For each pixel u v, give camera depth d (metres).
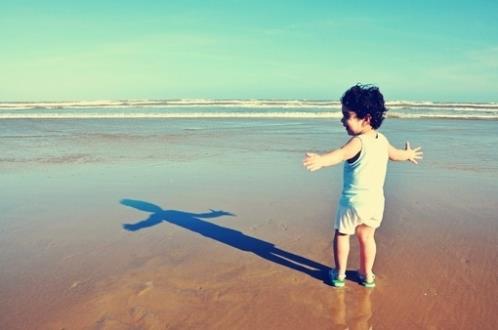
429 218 5.09
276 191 6.46
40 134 14.21
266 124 18.53
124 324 2.88
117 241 4.39
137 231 4.70
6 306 3.10
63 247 4.23
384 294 3.30
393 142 12.34
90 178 7.41
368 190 3.28
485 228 4.75
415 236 4.49
